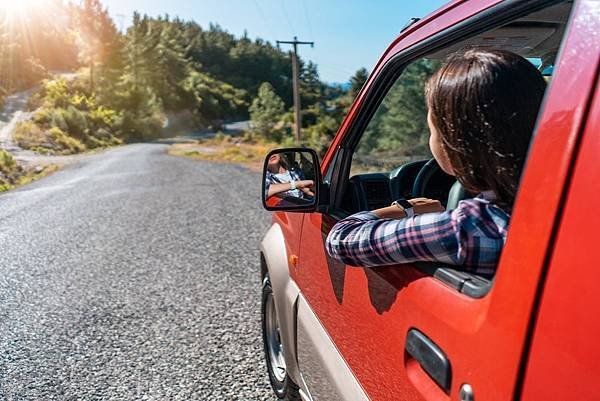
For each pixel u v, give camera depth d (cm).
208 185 1527
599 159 87
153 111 9412
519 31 181
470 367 109
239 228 873
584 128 91
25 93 8112
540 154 100
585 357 83
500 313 103
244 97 14450
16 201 1406
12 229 962
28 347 430
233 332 447
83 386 363
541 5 120
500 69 121
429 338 126
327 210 228
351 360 179
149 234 858
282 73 16962
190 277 610
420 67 278
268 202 219
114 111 8475
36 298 556
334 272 201
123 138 7600
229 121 12862
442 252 127
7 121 6103
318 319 225
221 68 16250
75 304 533
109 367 390
